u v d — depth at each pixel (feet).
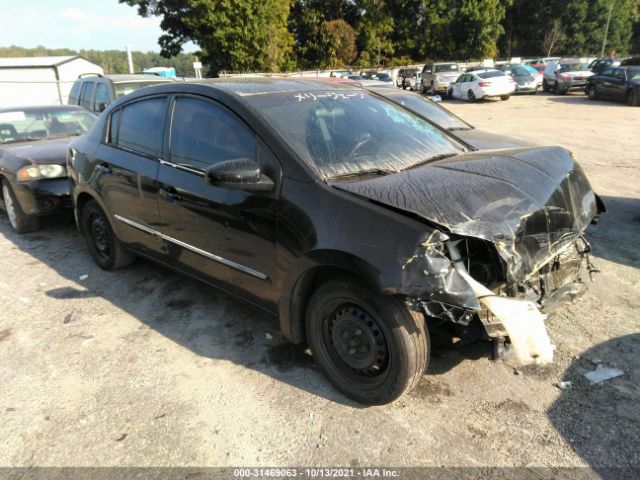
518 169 10.03
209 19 120.37
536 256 8.96
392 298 8.45
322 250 8.84
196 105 11.74
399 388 8.76
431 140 11.93
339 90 12.52
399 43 161.99
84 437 8.99
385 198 8.57
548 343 7.97
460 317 7.80
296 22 150.71
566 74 81.15
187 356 11.38
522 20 176.45
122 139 14.07
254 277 10.51
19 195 19.20
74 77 104.32
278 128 10.12
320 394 9.88
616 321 11.96
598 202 11.82
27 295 14.83
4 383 10.66
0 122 22.16
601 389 9.59
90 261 17.34
